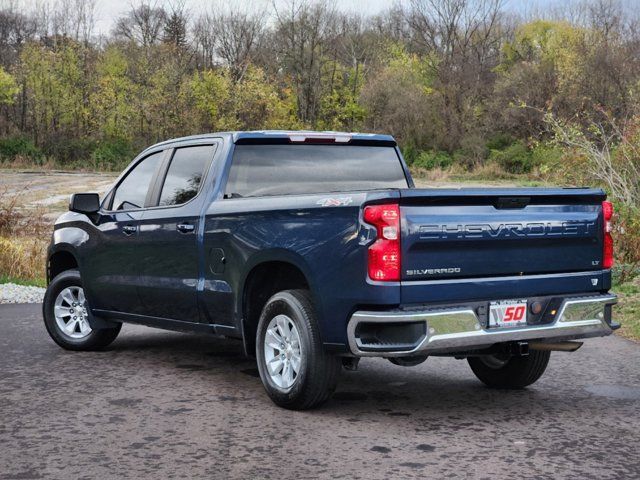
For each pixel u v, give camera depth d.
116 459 4.45
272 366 5.64
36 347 8.02
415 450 4.61
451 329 4.90
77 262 7.67
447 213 5.00
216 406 5.66
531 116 59.00
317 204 5.26
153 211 6.85
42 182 41.84
